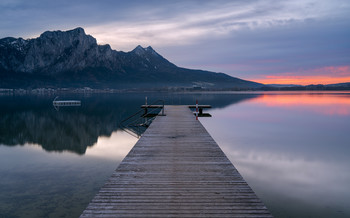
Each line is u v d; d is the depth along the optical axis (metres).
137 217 3.88
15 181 9.16
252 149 14.07
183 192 4.76
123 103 57.88
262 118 29.12
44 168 10.77
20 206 7.18
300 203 7.23
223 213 4.01
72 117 31.41
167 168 6.17
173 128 12.39
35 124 25.73
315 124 24.45
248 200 4.45
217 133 19.58
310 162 11.41
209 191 4.81
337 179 9.16
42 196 7.84
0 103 61.59
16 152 13.97
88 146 15.53
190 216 3.92
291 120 27.48
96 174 9.94
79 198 7.68
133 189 4.89
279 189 8.24
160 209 4.12
